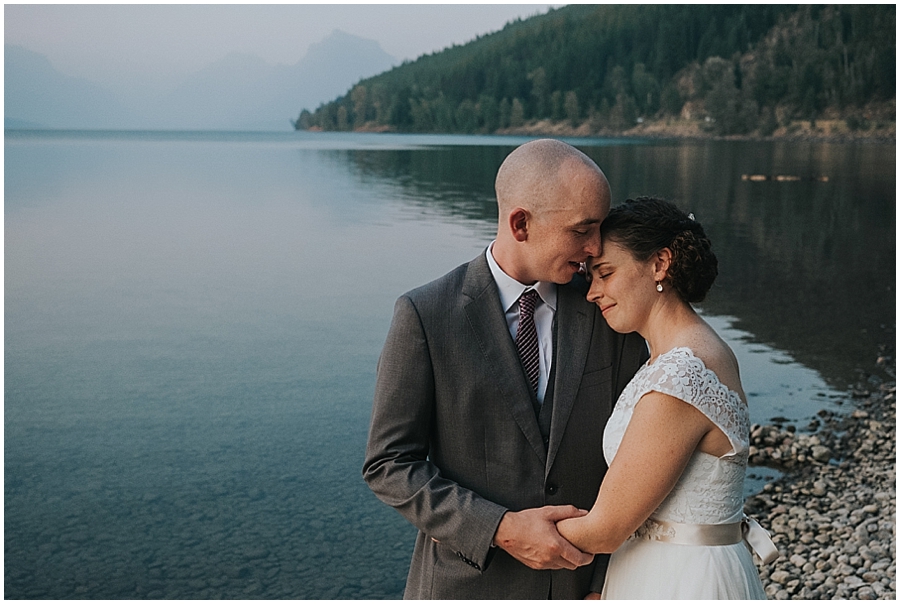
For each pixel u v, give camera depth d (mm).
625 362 2039
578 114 135125
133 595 4051
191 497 5160
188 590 4105
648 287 1885
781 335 9047
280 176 35375
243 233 17188
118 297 10977
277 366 7914
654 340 1916
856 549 4258
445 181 32531
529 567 1990
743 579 1854
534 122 145750
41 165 42375
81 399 6996
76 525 4797
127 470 5578
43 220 19094
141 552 4488
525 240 1885
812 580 3971
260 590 4098
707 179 33500
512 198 1880
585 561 1845
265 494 5211
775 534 4555
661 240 1845
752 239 16828
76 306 10438
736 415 1784
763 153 61312
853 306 10555
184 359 8156
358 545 4574
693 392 1735
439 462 2043
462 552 1891
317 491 5258
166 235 16844
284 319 9766
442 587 2029
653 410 1763
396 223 18953
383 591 4109
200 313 10070
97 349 8508
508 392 1962
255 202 23797
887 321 9719
